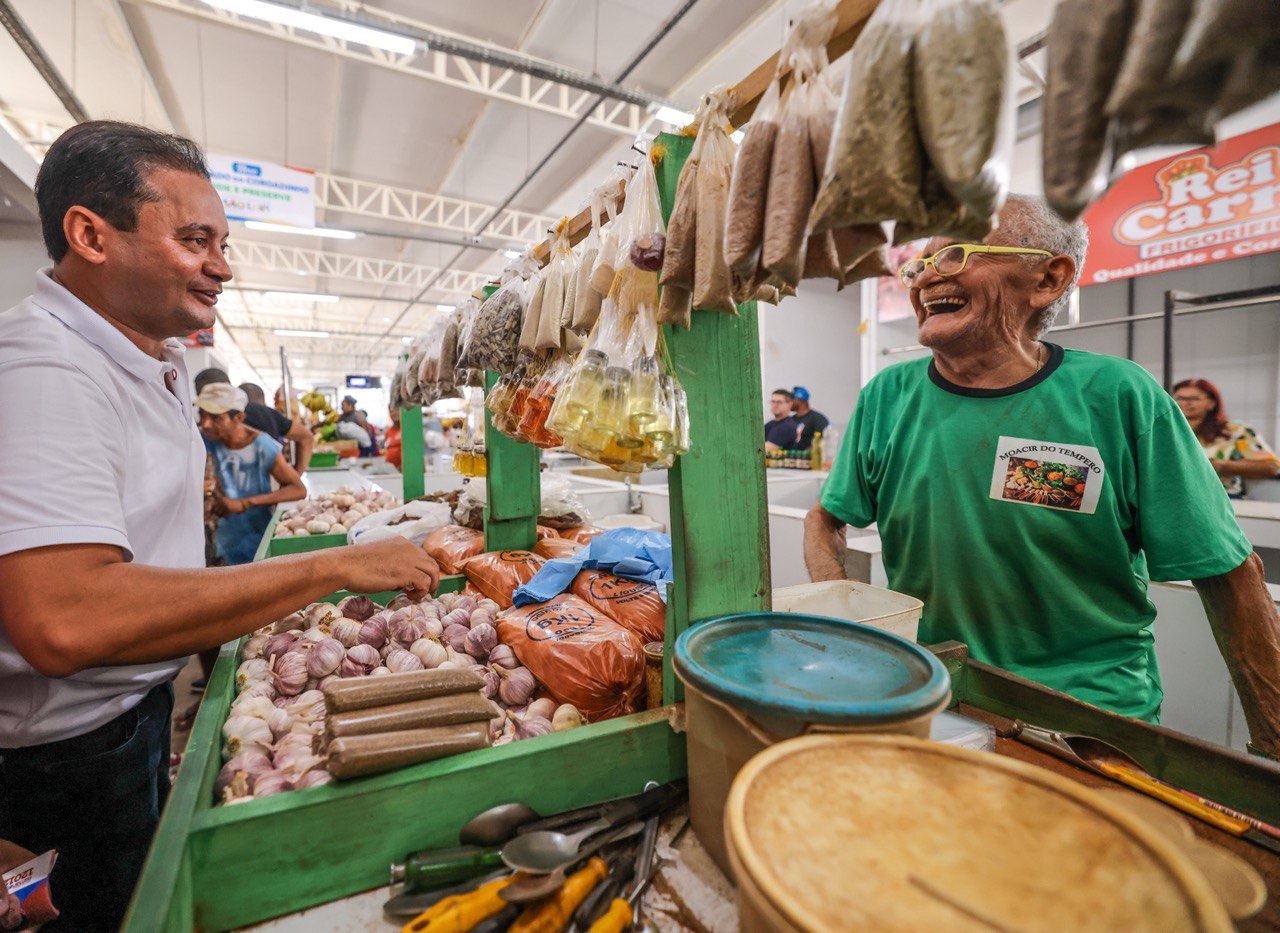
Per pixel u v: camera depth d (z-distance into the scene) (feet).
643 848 2.06
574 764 2.35
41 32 16.46
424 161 27.50
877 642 2.31
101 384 2.85
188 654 2.51
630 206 2.89
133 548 3.18
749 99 2.30
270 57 19.08
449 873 1.99
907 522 4.26
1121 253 13.61
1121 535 3.56
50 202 2.93
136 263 2.99
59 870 3.27
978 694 3.10
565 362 3.59
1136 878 1.12
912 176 1.44
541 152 26.43
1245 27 0.99
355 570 2.91
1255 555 3.32
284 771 2.52
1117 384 3.54
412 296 52.31
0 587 2.24
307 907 1.98
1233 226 11.87
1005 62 1.34
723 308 2.29
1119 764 2.44
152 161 2.94
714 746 1.97
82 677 3.18
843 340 25.70
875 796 1.38
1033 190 14.24
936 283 3.76
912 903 1.09
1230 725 5.30
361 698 2.34
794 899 1.08
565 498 6.38
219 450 9.72
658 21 17.87
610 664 3.19
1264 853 1.95
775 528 8.87
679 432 2.52
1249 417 12.83
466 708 2.40
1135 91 1.10
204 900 1.86
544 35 18.65
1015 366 3.86
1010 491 3.75
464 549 5.58
